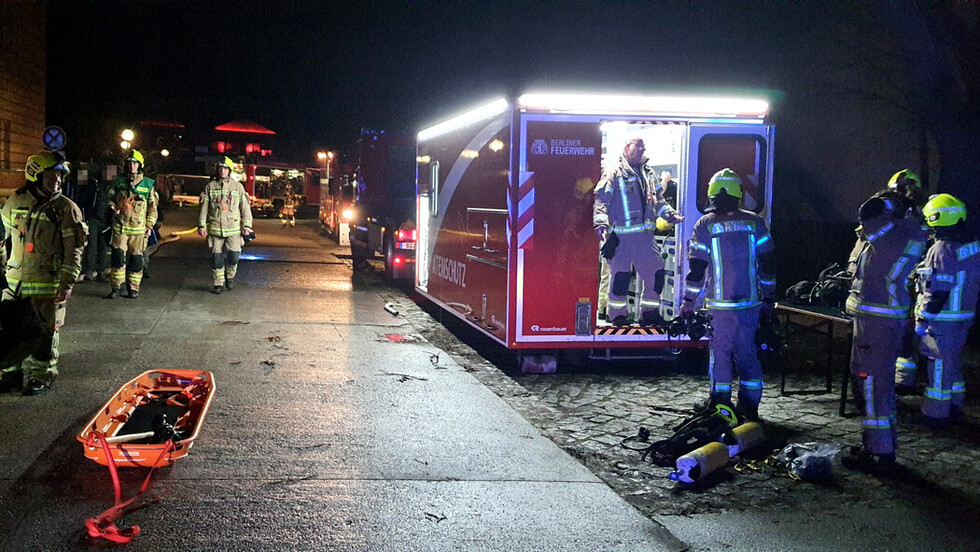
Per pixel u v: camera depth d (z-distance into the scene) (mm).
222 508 4312
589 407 7176
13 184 15211
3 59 15047
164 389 5879
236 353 8164
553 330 8031
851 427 6742
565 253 7969
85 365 7273
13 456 4895
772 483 5316
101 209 12555
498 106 8266
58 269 6230
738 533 4430
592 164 7902
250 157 39031
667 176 8477
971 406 7555
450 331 10898
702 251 6246
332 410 6344
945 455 6066
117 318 9695
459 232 9922
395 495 4645
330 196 26562
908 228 5523
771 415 7082
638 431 6285
